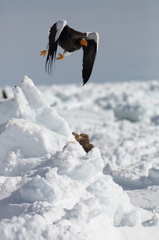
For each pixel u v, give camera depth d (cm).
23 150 1745
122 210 1681
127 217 1603
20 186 1519
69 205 1381
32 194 1391
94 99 13012
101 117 9544
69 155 1554
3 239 1208
